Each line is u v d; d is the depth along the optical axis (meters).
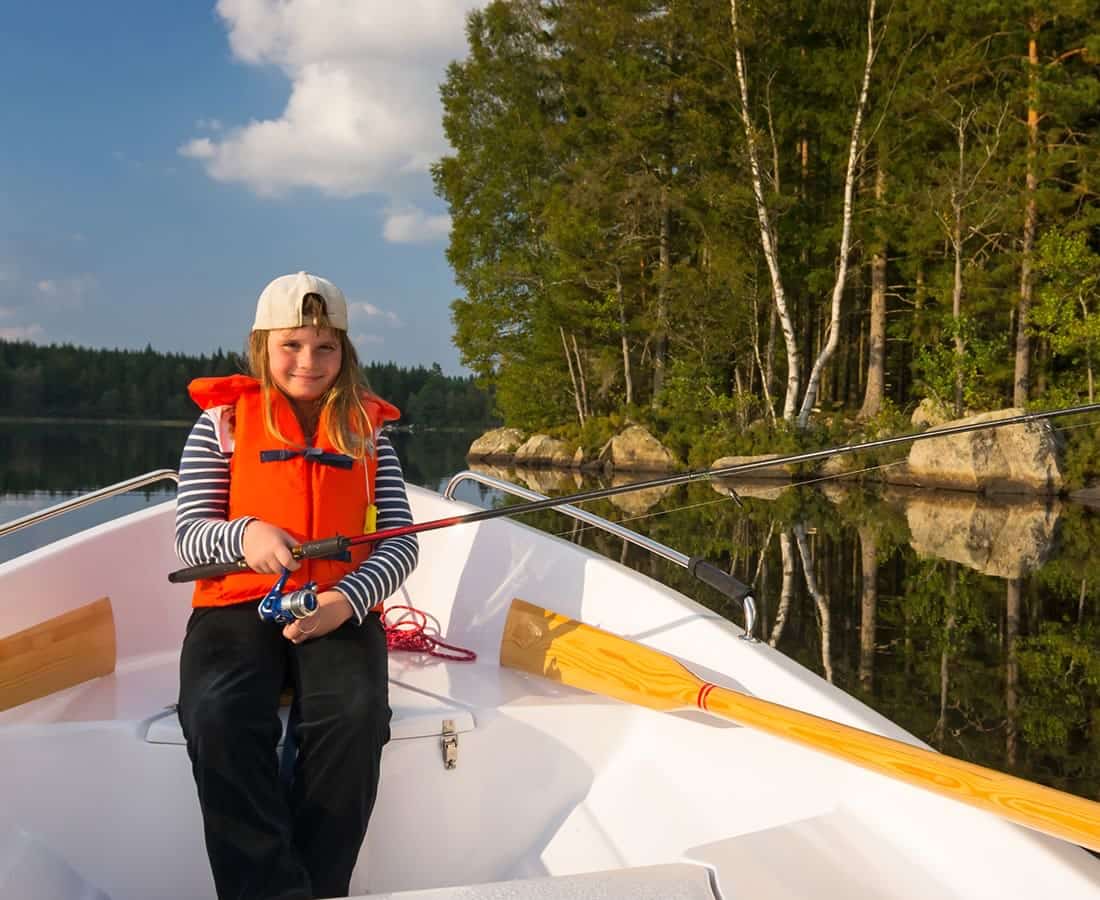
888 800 1.30
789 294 21.72
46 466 18.14
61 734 1.50
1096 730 3.18
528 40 23.66
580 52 20.39
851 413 21.89
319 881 1.32
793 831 1.23
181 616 2.14
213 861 1.27
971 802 1.13
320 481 1.66
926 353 17.70
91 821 1.49
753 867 1.11
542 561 2.23
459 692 1.76
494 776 1.61
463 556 2.34
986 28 16.78
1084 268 15.88
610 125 19.97
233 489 1.68
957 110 17.66
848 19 18.45
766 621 4.84
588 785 1.69
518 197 24.28
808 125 19.97
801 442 16.47
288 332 1.69
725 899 1.02
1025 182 17.02
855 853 1.21
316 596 1.48
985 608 5.20
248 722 1.34
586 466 21.09
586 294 22.34
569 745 1.69
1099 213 16.19
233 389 1.73
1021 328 16.81
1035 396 18.20
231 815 1.28
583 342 23.23
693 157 19.36
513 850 1.62
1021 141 17.00
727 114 19.16
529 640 1.92
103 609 1.82
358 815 1.36
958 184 17.11
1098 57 15.76
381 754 1.45
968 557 7.12
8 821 1.46
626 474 19.06
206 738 1.31
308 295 1.69
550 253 23.17
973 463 13.78
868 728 1.44
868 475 15.31
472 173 24.58
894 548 7.57
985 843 1.15
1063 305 16.12
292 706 1.48
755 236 19.70
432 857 1.57
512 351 24.20
